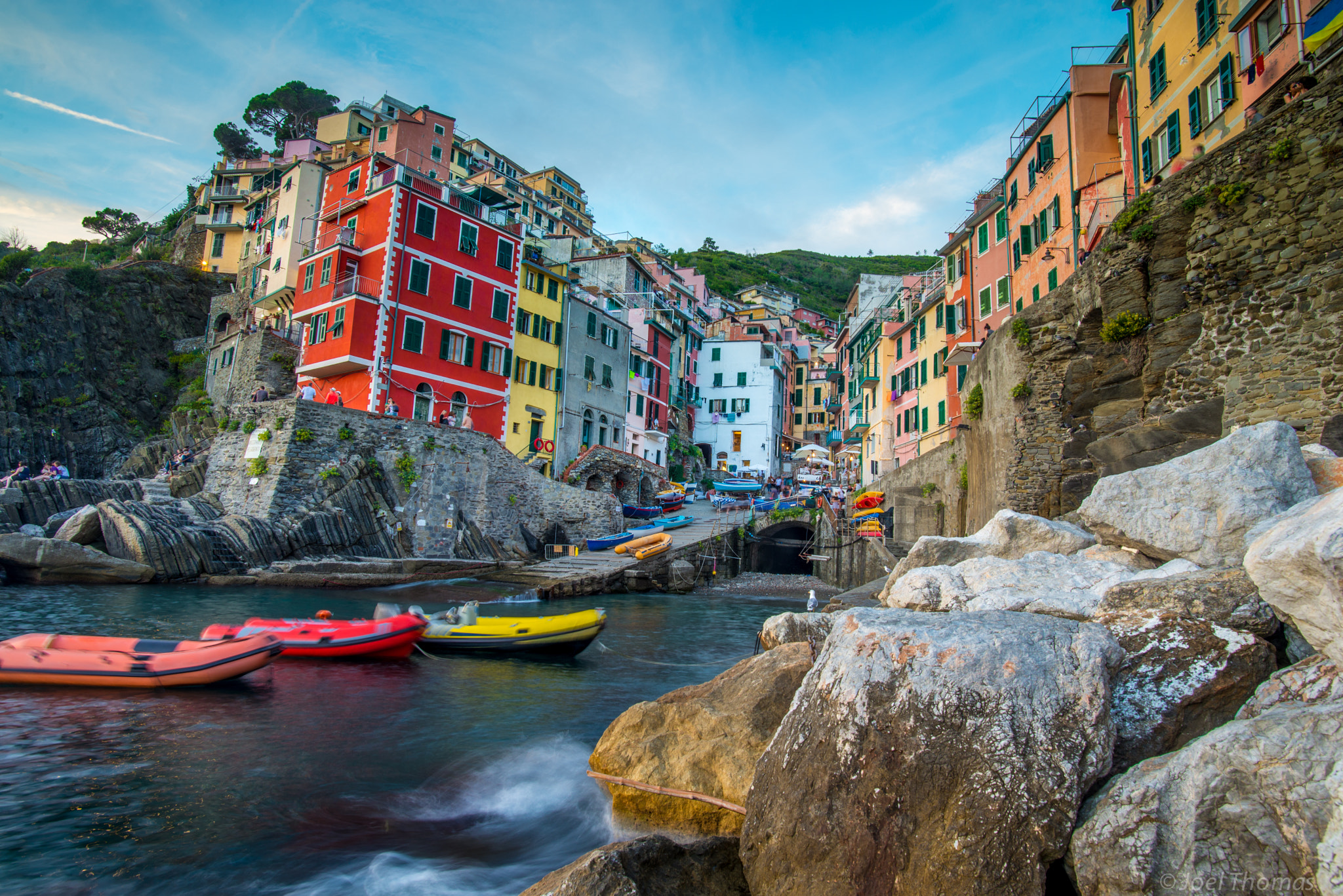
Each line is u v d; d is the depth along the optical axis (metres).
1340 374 10.77
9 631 14.30
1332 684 4.42
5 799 7.13
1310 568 4.57
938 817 4.43
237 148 80.38
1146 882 3.79
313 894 5.77
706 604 28.58
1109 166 24.12
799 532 45.19
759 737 6.91
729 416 69.56
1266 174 11.98
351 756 8.93
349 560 25.59
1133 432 13.56
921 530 31.25
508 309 39.50
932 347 38.72
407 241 34.25
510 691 12.60
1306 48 14.02
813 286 155.50
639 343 55.97
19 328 46.34
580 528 37.59
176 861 6.20
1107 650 4.89
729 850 5.38
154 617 16.50
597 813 7.25
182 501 27.33
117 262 67.94
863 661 5.10
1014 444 17.89
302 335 40.62
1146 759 4.57
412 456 29.91
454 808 7.57
